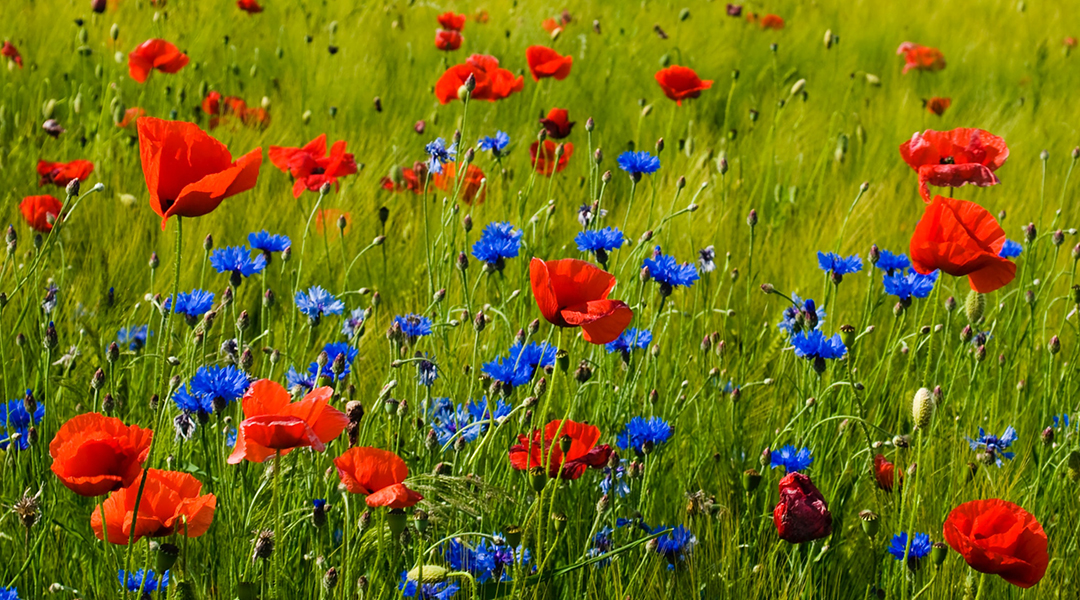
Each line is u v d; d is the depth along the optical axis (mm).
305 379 4078
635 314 4352
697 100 7750
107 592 3965
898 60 9852
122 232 4680
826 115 7500
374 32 8898
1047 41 10539
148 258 4633
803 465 4137
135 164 5414
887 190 5871
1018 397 4312
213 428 4133
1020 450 4285
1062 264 4926
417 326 4180
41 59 7367
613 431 4199
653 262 4199
